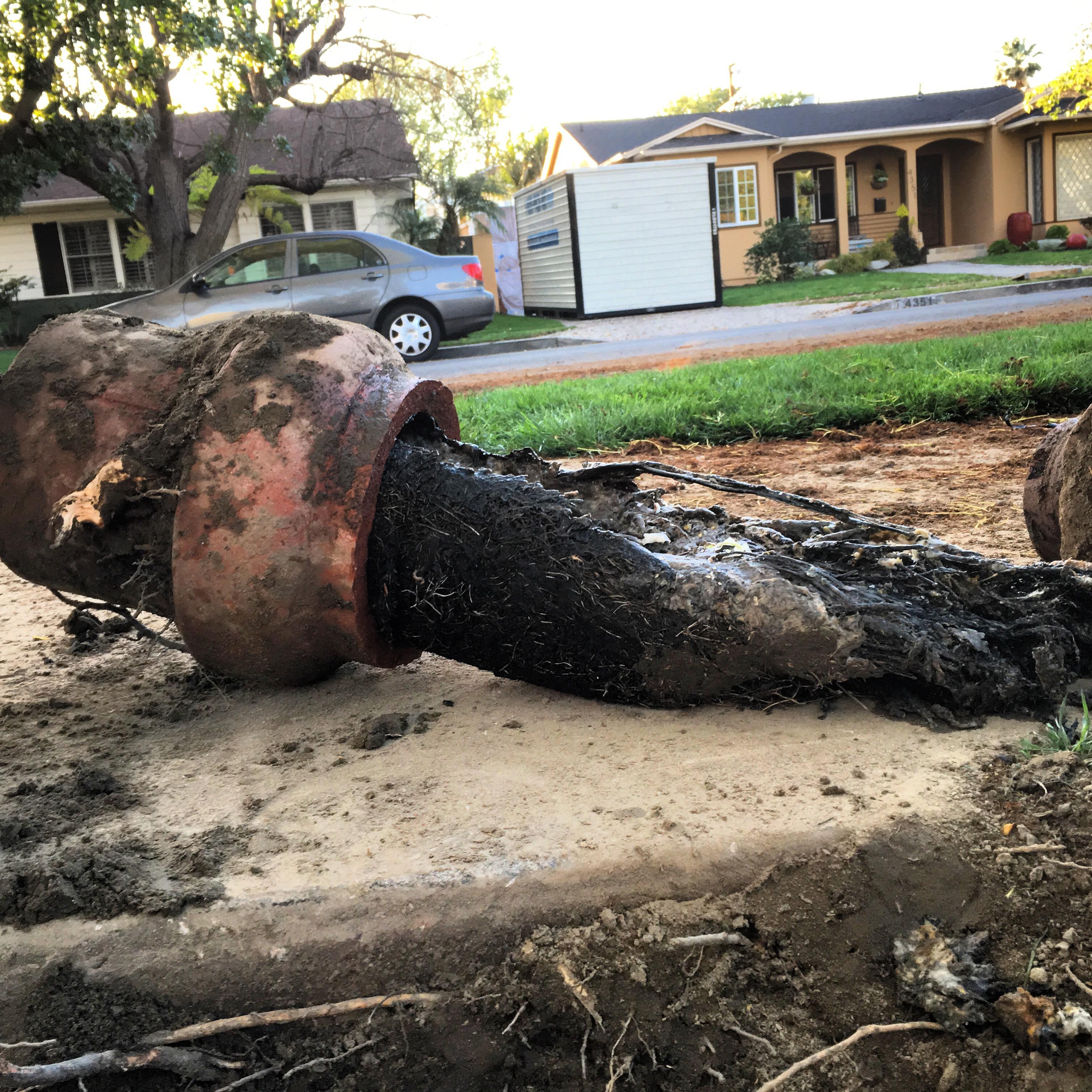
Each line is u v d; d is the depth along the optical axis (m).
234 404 2.68
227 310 13.23
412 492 2.78
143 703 3.19
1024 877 2.05
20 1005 2.02
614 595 2.60
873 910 2.05
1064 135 30.55
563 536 2.67
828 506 2.97
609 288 23.06
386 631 2.87
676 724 2.70
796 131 32.28
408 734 2.80
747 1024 1.97
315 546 2.66
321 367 2.76
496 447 6.81
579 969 2.02
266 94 19.22
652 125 35.12
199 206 23.09
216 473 2.64
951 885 2.06
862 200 33.22
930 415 7.21
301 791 2.53
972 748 2.43
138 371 2.89
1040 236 31.64
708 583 2.56
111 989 2.03
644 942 2.05
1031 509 3.43
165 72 16.98
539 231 25.67
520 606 2.69
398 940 2.07
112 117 17.48
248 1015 2.00
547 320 24.02
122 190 18.23
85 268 24.41
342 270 13.92
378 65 21.28
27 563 2.96
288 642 2.75
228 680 3.29
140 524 2.79
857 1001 1.97
